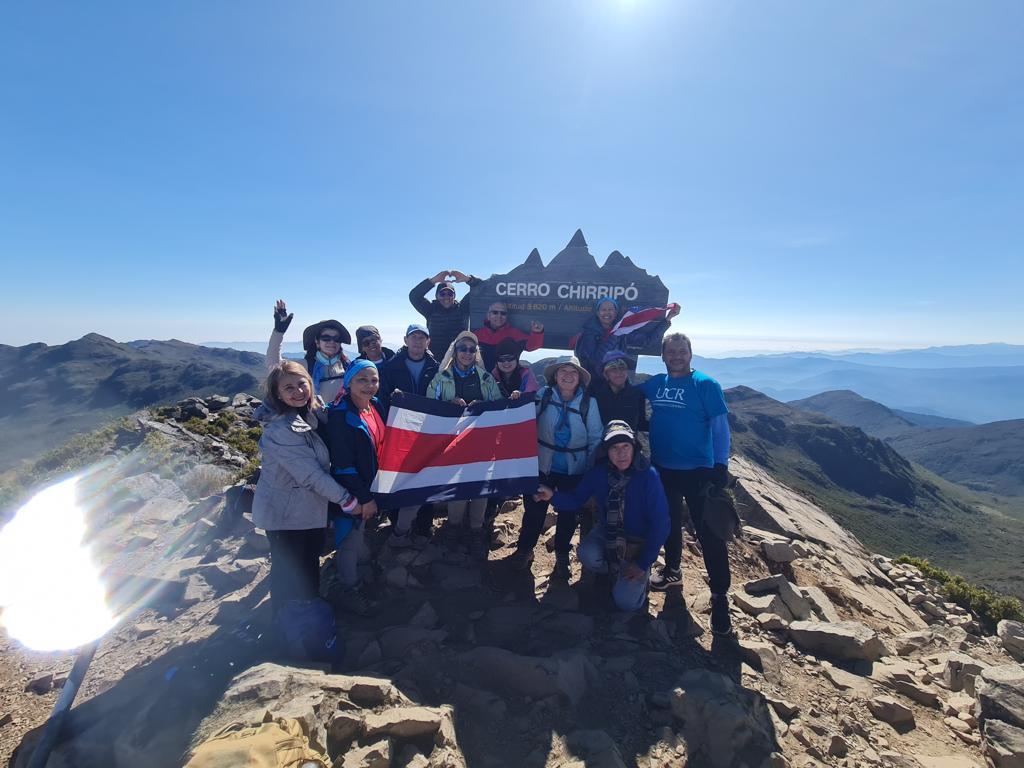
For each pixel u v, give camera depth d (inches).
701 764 143.4
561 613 207.0
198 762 99.4
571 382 225.5
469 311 365.1
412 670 166.9
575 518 230.8
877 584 354.9
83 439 473.1
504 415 235.0
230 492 271.6
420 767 123.0
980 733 171.0
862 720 171.8
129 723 130.2
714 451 212.4
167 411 619.2
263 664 147.4
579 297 351.6
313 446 178.1
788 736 157.0
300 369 173.3
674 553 228.5
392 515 260.1
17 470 437.7
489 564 249.0
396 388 262.7
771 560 314.0
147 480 354.9
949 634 287.6
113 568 244.5
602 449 212.2
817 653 209.6
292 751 106.0
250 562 237.1
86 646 148.3
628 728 152.3
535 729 147.3
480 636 193.3
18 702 170.9
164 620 207.8
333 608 204.1
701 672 172.1
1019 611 335.9
